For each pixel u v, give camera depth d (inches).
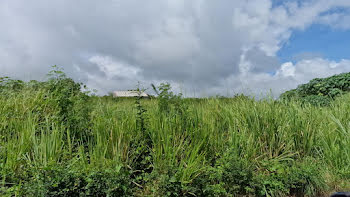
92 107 224.5
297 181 167.2
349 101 332.2
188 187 151.6
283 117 222.5
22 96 253.6
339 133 222.8
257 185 163.2
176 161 170.4
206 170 171.2
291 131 215.0
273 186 166.2
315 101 393.7
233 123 227.9
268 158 202.1
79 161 170.2
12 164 160.9
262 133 211.8
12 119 209.5
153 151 174.2
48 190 134.3
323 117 251.3
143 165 179.3
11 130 203.8
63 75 233.6
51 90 251.9
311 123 220.4
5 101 243.1
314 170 174.4
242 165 170.9
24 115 221.0
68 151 182.1
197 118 201.8
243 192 165.6
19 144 176.9
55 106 223.3
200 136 189.9
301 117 226.8
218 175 163.6
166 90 208.8
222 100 277.6
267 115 217.6
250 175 167.6
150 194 150.7
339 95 433.1
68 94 214.7
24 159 164.9
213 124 216.1
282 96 256.4
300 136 216.1
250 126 218.7
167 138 175.3
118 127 183.5
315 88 493.0
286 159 198.2
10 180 154.9
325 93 478.3
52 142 177.2
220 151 199.2
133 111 216.4
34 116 217.2
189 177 158.6
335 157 196.9
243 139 205.0
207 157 191.3
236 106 247.0
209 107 251.6
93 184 144.6
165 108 208.4
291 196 166.4
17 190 134.8
